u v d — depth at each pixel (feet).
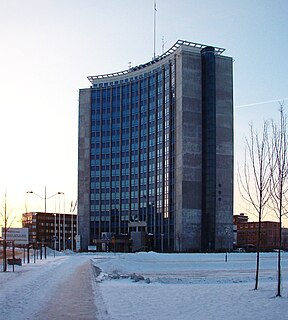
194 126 353.31
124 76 435.12
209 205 341.21
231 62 367.45
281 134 71.31
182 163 345.31
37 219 572.92
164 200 370.53
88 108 445.37
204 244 338.13
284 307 50.29
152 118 401.29
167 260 196.44
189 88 356.18
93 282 85.20
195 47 373.20
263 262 181.47
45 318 42.14
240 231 529.45
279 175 76.64
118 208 416.67
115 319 41.81
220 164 349.82
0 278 90.33
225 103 359.66
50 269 123.95
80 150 443.32
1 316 43.24
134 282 91.20
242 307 50.90
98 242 391.04
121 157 423.23
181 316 44.45
